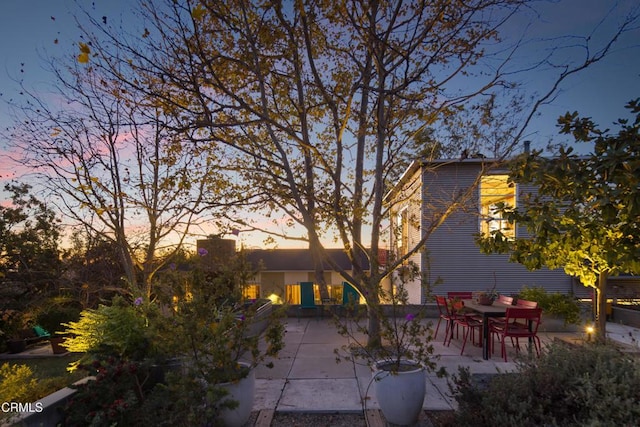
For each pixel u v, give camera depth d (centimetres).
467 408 322
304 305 1101
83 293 1221
